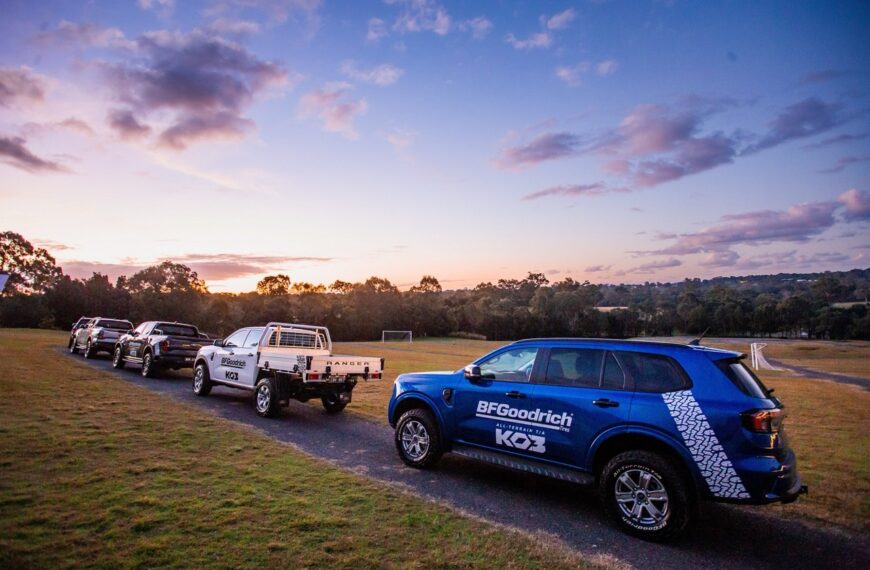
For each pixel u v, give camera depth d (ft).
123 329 72.28
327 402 36.40
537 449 18.81
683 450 15.61
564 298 417.69
